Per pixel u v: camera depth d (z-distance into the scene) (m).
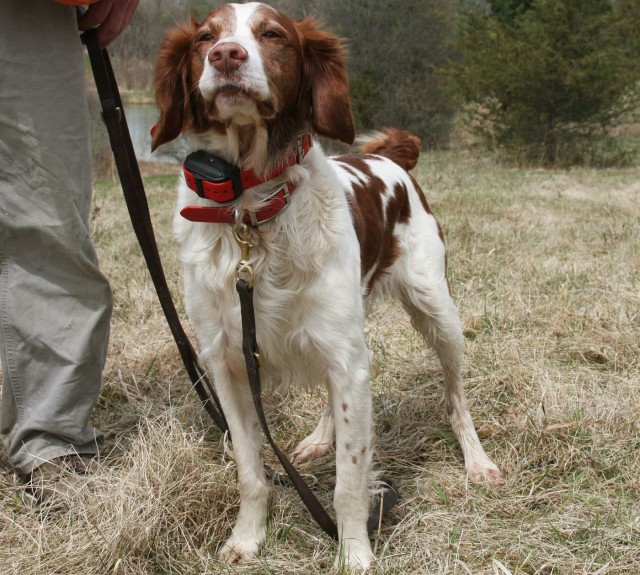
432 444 2.77
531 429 2.63
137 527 2.05
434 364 3.30
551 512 2.24
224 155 1.97
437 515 2.24
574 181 9.25
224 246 1.98
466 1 21.23
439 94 14.88
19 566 1.99
